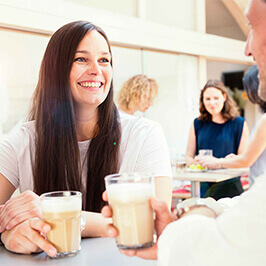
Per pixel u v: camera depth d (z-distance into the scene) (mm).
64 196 966
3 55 3250
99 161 1402
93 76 1320
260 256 605
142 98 3592
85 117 1404
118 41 4121
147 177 811
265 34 673
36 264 913
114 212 801
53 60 1345
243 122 3568
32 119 1525
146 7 4723
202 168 3346
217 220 652
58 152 1381
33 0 3283
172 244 694
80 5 3701
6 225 1062
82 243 1064
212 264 631
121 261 903
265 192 618
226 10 6473
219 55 5598
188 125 5172
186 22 5332
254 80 2473
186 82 5160
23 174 1441
